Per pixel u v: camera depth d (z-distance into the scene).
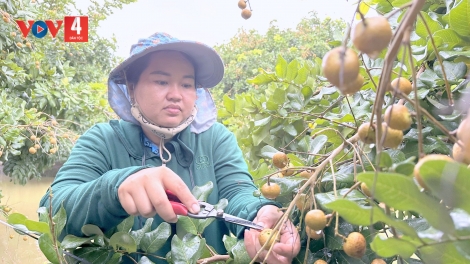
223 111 1.83
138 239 0.89
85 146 1.11
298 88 1.48
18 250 2.93
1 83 3.22
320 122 1.13
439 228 0.35
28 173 3.40
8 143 2.76
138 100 1.12
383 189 0.35
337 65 0.33
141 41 1.14
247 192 1.08
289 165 0.82
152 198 0.76
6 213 2.95
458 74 0.73
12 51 3.41
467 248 0.38
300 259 0.78
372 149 0.72
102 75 5.97
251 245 0.79
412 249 0.38
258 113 1.61
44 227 0.77
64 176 1.02
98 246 0.87
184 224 0.91
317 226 0.58
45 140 3.31
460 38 0.75
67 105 3.47
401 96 0.37
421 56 0.78
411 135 0.73
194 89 1.17
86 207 0.84
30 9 3.50
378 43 0.33
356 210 0.38
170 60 1.11
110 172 0.85
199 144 1.22
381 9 1.00
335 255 0.75
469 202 0.33
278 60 1.46
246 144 1.57
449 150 0.70
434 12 0.94
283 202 0.91
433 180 0.33
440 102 0.77
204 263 0.87
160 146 1.14
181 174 1.15
